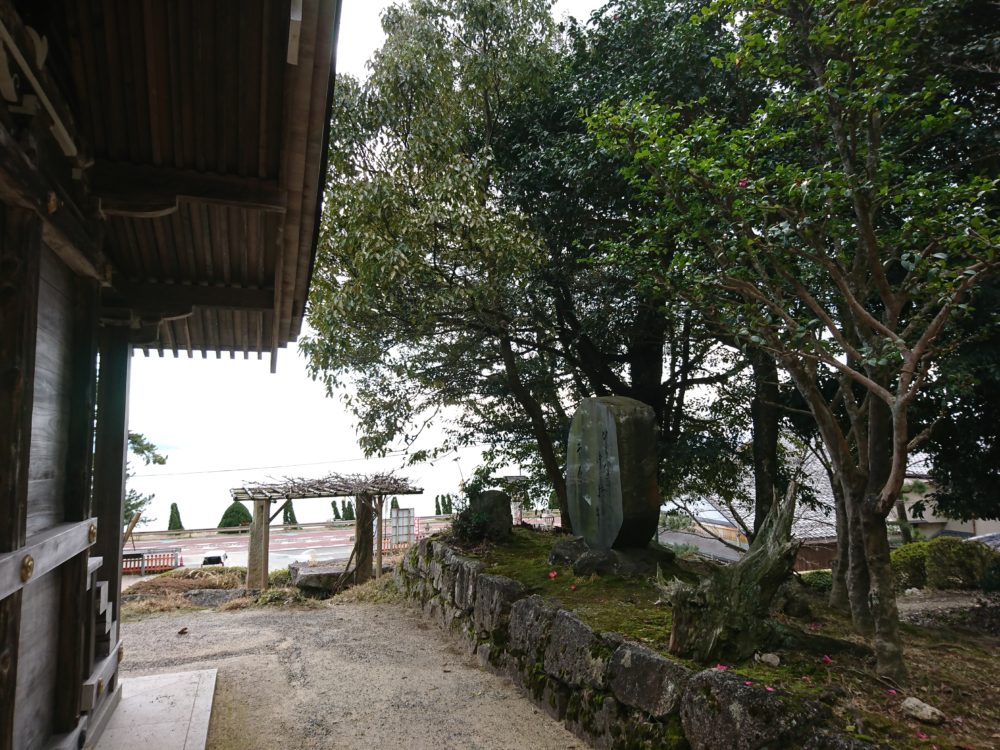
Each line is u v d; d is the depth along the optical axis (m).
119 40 2.86
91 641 3.58
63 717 3.16
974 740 2.59
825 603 5.30
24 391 2.46
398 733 4.01
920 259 3.04
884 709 2.87
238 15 2.70
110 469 4.41
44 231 2.77
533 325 8.80
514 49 8.27
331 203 7.58
